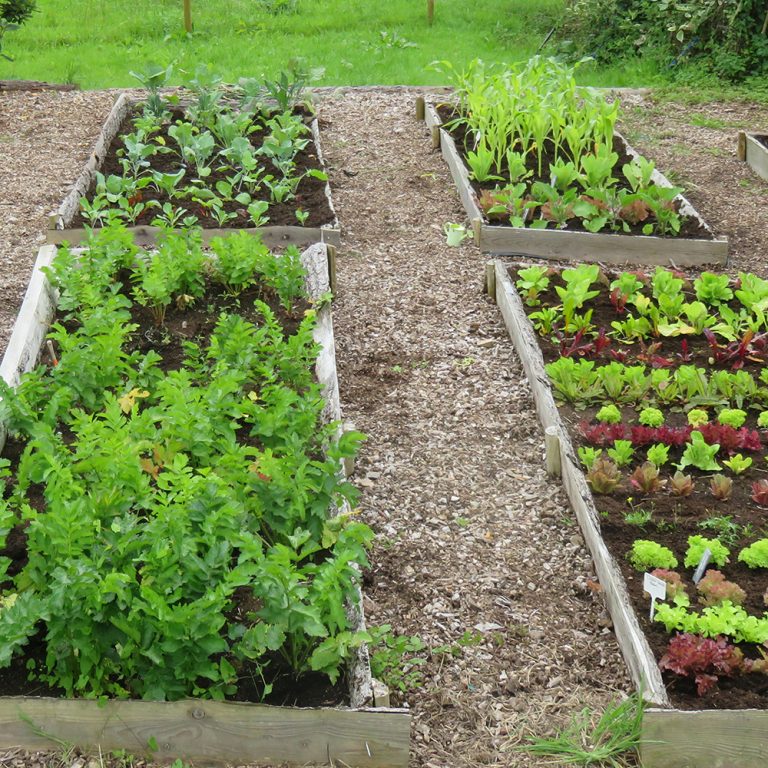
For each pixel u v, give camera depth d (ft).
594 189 25.05
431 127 29.60
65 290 21.52
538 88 28.30
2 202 25.84
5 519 16.22
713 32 34.45
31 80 32.68
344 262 24.16
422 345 21.81
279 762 14.99
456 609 17.28
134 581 14.80
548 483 19.07
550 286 22.98
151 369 19.38
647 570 17.24
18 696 14.87
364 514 18.45
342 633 15.56
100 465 16.71
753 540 17.70
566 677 16.51
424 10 41.75
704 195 27.02
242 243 21.85
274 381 19.61
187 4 37.86
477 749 15.74
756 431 19.26
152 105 29.12
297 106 30.73
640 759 15.34
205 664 14.89
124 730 14.82
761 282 21.97
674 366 20.88
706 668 16.02
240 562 15.30
